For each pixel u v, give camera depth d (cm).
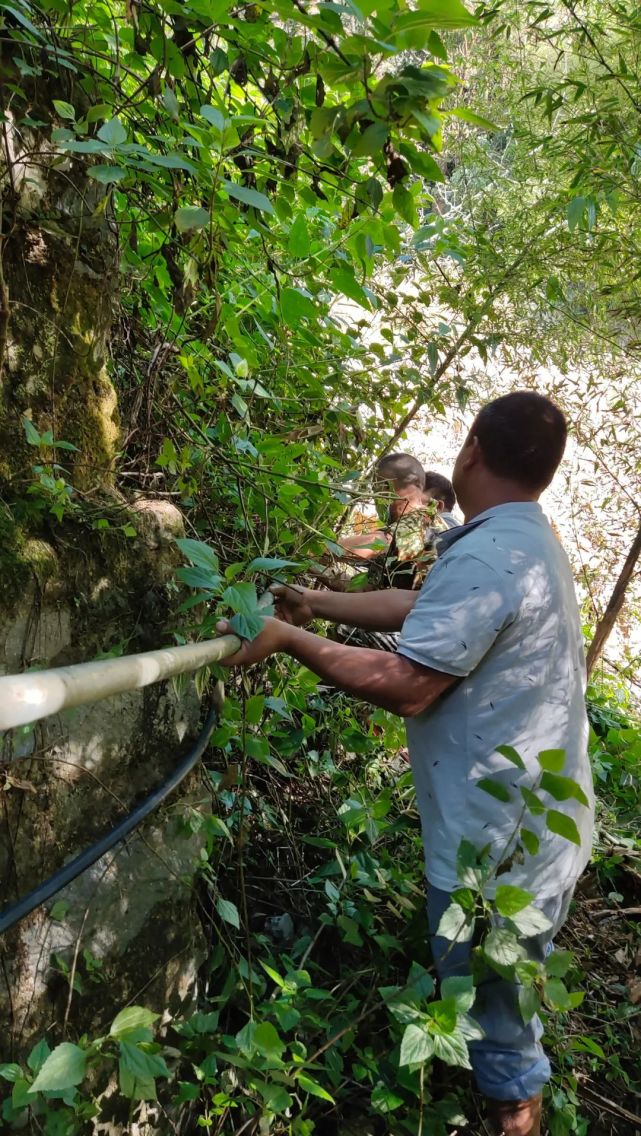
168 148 162
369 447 274
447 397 313
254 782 240
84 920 142
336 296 282
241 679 212
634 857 297
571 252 319
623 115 262
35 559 133
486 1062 172
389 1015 185
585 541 529
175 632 156
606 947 267
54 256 143
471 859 152
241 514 211
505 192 358
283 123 171
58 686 88
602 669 521
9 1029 130
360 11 107
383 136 112
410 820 233
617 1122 217
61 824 138
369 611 201
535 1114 176
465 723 171
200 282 178
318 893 220
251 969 172
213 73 170
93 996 145
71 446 139
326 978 207
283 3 112
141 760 155
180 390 204
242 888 177
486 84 360
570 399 484
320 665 164
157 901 159
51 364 144
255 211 185
